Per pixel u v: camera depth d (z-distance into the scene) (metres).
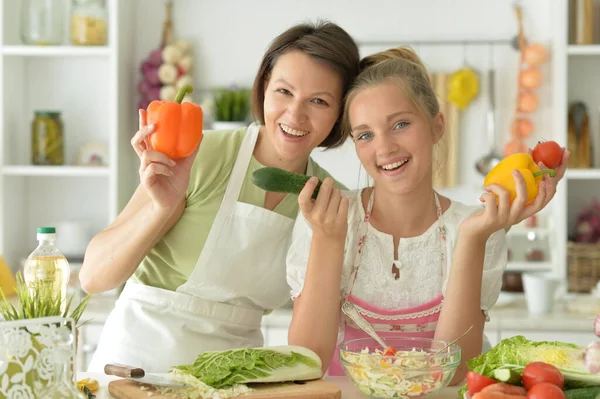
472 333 1.57
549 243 3.41
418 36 3.67
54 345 1.19
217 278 1.91
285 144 1.76
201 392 1.31
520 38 3.57
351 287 1.71
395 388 1.33
